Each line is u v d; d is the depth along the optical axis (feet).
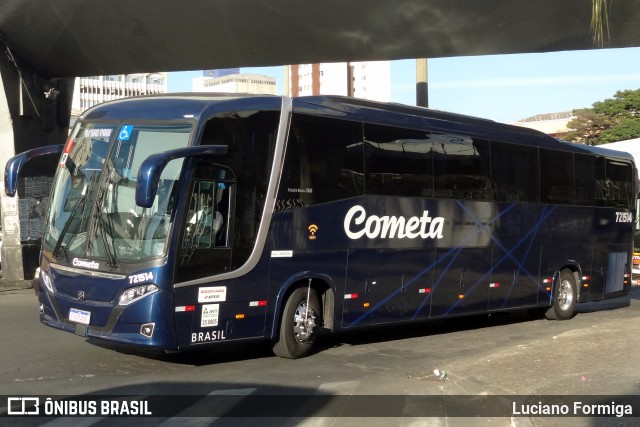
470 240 43.11
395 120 38.65
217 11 55.52
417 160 39.73
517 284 47.26
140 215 28.99
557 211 50.44
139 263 28.43
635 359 32.01
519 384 27.04
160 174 27.30
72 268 29.91
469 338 43.09
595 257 54.80
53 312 30.66
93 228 29.86
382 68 327.47
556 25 54.60
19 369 30.01
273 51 62.69
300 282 34.01
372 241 36.86
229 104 30.96
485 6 51.96
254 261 31.37
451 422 23.02
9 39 61.26
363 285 36.52
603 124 209.05
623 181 58.39
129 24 58.08
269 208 31.99
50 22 58.18
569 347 35.35
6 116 63.77
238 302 30.91
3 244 64.08
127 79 430.61
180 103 30.66
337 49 61.67
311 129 34.17
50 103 69.15
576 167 52.75
